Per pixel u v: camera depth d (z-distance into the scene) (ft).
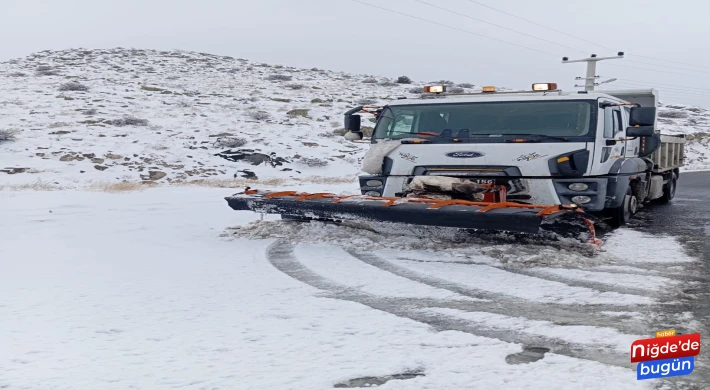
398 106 32.48
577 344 15.43
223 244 30.30
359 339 15.93
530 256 25.18
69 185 66.74
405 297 20.13
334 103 158.92
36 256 27.76
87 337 16.35
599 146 29.14
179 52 283.79
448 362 14.21
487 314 18.07
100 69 213.05
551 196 28.45
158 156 92.43
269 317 17.99
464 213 25.20
